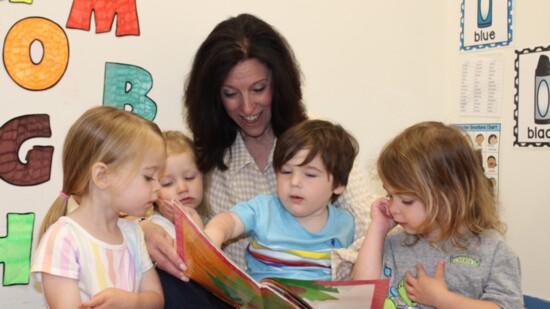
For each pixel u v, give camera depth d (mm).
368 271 1192
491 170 2119
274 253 1257
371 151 2131
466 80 2205
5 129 1441
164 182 1386
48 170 1510
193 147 1474
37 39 1472
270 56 1368
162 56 1671
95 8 1549
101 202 1056
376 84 2121
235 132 1505
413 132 1228
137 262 1116
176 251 1056
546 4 1916
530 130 1981
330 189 1295
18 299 1481
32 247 1495
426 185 1144
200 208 1511
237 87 1378
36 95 1481
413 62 2199
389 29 2129
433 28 2236
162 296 1104
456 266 1161
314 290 981
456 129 1236
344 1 2014
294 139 1266
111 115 1069
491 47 2105
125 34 1602
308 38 1948
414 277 1194
